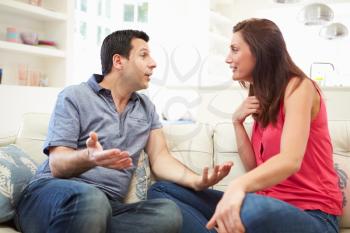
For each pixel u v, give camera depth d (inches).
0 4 102.4
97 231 40.3
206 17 188.1
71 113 52.9
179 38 187.0
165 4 183.9
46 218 44.2
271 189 47.6
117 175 55.2
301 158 39.7
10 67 115.3
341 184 56.6
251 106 53.2
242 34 49.4
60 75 126.3
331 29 172.2
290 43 223.8
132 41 58.1
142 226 45.6
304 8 155.1
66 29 125.3
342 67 214.2
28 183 51.8
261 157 50.9
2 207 47.9
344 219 55.7
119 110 59.1
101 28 158.1
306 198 44.9
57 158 48.6
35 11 113.3
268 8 217.9
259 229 34.9
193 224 48.6
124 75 57.9
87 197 41.7
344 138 61.9
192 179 52.5
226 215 35.5
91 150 44.3
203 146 64.9
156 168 59.2
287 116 43.2
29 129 64.4
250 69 49.6
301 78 46.0
